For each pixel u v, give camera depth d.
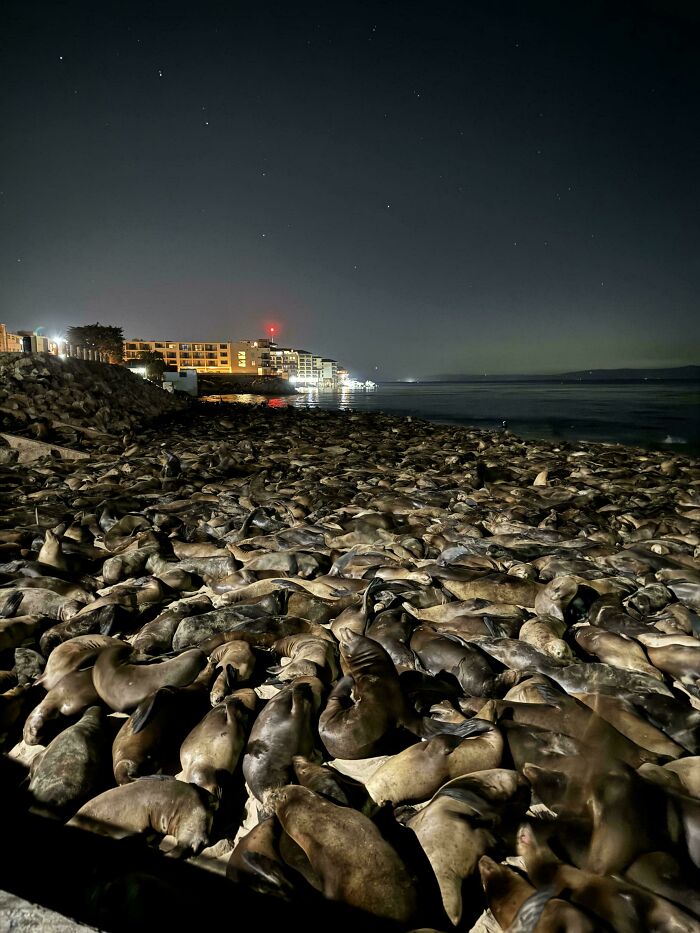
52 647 5.83
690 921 2.66
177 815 3.62
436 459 20.86
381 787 3.86
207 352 136.50
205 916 2.88
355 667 4.93
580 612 6.81
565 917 2.66
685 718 4.51
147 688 4.89
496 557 8.91
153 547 8.77
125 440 22.55
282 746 4.12
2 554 8.52
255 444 23.95
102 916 2.79
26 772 4.32
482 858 3.22
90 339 65.62
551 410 61.50
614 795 3.35
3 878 3.28
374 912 2.82
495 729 4.16
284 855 3.19
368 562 8.18
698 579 7.71
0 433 19.45
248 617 6.31
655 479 17.62
